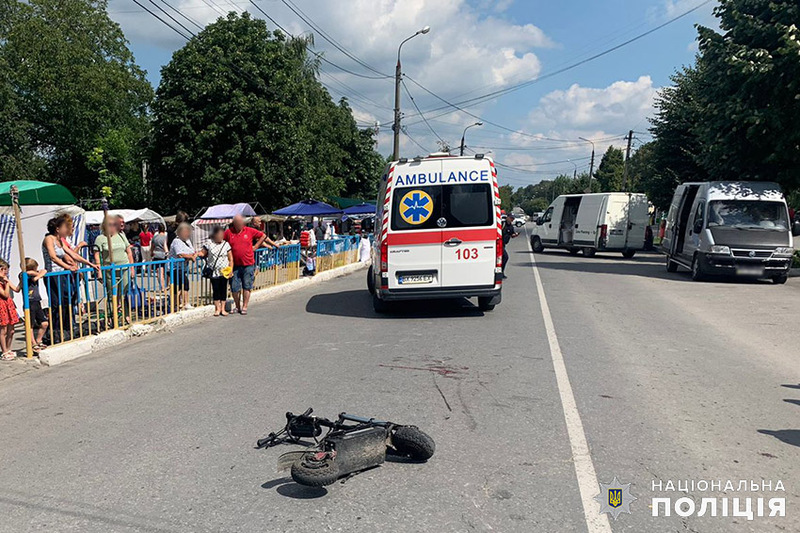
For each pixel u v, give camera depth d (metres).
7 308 7.22
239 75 27.86
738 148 17.16
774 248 14.75
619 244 25.12
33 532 3.24
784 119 16.03
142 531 3.23
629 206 25.36
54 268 7.96
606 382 5.98
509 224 15.13
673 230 17.80
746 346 7.69
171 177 28.56
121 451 4.34
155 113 28.17
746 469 3.94
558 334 8.46
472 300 12.09
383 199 10.27
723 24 17.17
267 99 28.81
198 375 6.47
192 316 10.07
